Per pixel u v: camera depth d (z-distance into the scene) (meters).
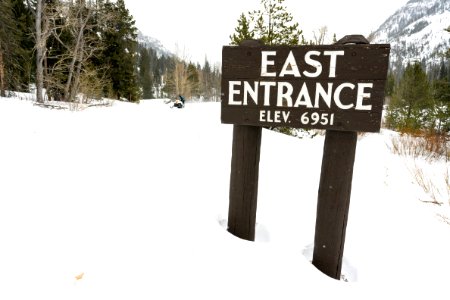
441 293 1.93
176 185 2.96
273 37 8.68
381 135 11.66
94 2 16.95
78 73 15.41
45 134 4.51
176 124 7.41
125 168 3.22
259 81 1.91
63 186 2.49
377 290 1.90
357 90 1.69
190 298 1.46
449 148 7.64
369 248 2.42
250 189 2.11
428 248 2.50
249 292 1.58
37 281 1.43
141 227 1.99
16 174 2.62
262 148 5.37
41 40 12.71
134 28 23.89
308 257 2.14
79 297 1.37
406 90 22.38
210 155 4.49
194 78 45.97
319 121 1.80
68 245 1.71
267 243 2.28
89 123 6.23
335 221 1.87
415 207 3.49
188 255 1.79
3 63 15.33
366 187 4.12
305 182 3.89
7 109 7.17
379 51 1.62
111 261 1.63
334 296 1.69
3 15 15.12
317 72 1.76
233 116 2.01
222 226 2.32
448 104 10.79
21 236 1.73
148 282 1.52
